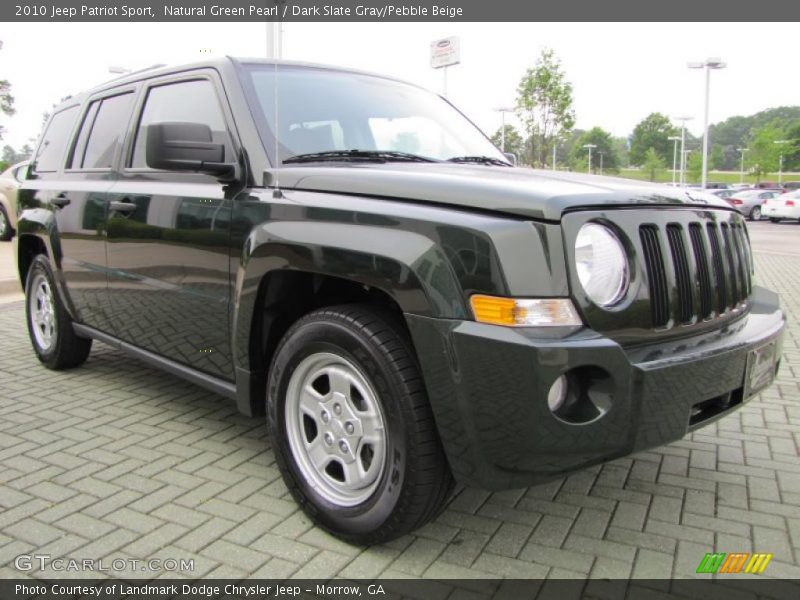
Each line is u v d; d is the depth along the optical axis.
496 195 2.13
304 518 2.64
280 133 2.92
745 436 3.54
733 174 106.25
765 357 2.62
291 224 2.50
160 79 3.57
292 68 3.32
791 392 4.27
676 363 2.16
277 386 2.59
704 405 2.53
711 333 2.48
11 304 7.30
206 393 4.17
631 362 2.11
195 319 3.07
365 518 2.35
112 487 2.89
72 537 2.48
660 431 2.20
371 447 2.39
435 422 2.18
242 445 3.36
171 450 3.29
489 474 2.11
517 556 2.39
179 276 3.12
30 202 4.54
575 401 2.08
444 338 2.05
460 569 2.30
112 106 4.01
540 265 2.03
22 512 2.66
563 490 2.91
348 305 2.42
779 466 3.17
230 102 3.01
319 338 2.41
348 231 2.31
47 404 3.95
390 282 2.16
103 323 3.90
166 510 2.69
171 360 3.38
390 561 2.35
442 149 3.46
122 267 3.54
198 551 2.39
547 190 2.18
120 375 4.54
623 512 2.72
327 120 3.14
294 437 2.60
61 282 4.20
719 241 2.57
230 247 2.80
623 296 2.17
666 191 2.49
